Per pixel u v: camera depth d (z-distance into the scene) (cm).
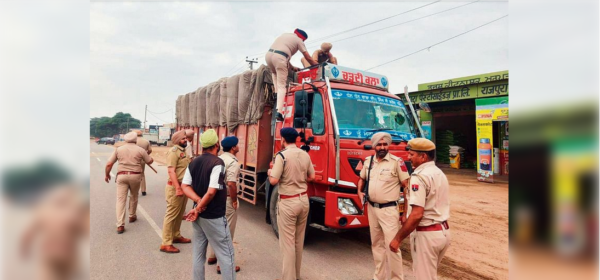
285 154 362
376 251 369
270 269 418
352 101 482
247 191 629
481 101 1228
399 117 536
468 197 923
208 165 323
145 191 893
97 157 2298
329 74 499
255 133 602
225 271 321
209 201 315
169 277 386
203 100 894
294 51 584
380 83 580
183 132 485
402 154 464
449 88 1366
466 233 596
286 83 564
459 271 429
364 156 443
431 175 275
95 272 396
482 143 1215
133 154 567
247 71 640
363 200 391
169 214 469
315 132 464
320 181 445
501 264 453
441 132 1722
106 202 779
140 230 562
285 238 361
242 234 563
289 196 361
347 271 419
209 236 323
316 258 463
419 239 279
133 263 425
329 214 421
